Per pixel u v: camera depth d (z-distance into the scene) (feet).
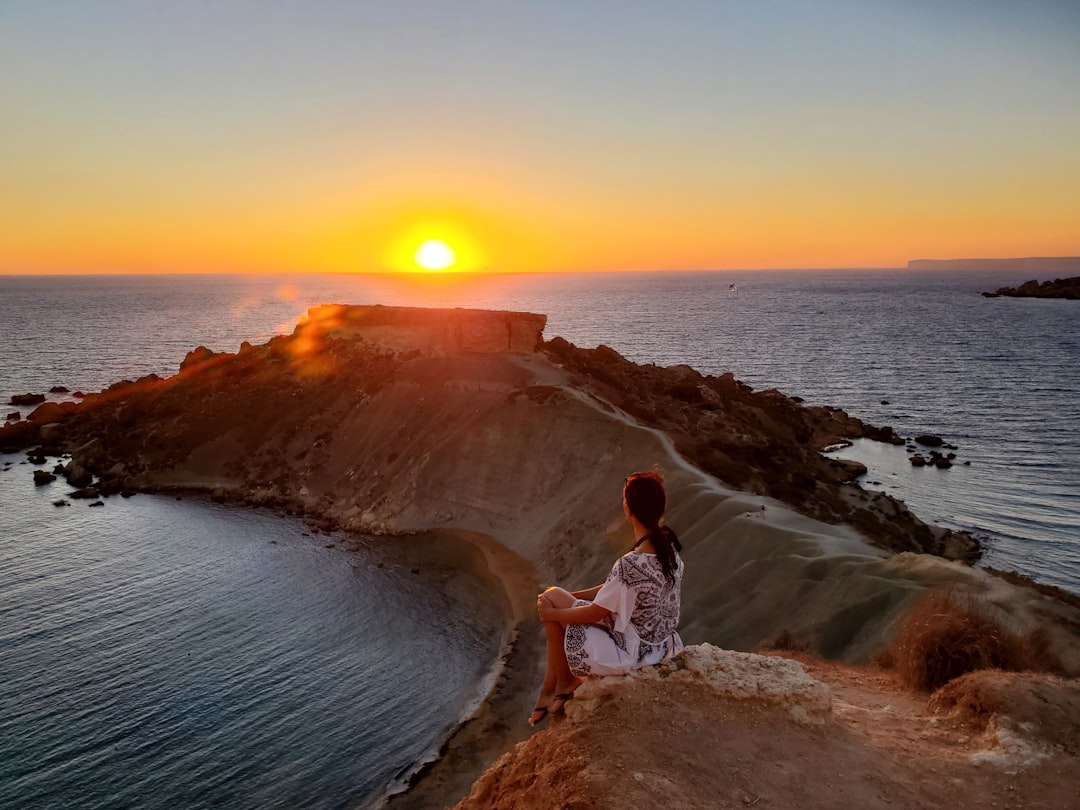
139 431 241.35
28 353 539.29
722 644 99.09
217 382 265.13
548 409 185.16
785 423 269.23
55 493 209.15
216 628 126.93
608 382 236.02
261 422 228.43
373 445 207.62
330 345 259.80
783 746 22.06
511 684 106.93
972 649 33.09
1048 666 36.94
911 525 169.07
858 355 510.99
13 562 157.07
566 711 23.25
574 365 233.76
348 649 119.44
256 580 147.74
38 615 131.44
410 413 211.00
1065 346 530.27
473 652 117.91
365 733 96.17
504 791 22.97
